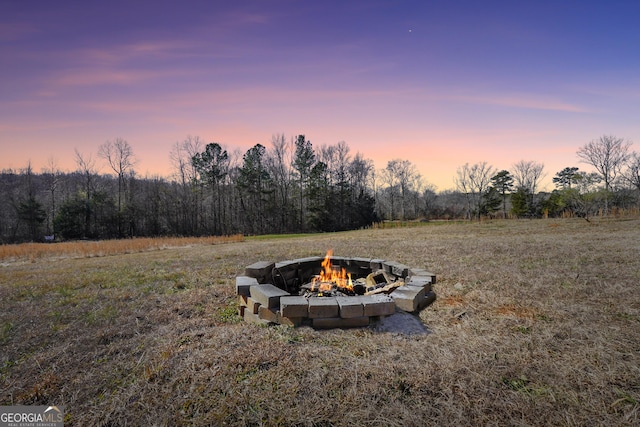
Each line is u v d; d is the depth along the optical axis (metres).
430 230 20.98
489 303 3.84
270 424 1.82
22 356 2.76
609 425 1.76
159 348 2.77
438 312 3.58
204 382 2.22
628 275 4.95
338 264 5.82
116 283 5.73
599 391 2.06
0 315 3.94
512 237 12.55
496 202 41.16
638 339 2.74
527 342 2.73
